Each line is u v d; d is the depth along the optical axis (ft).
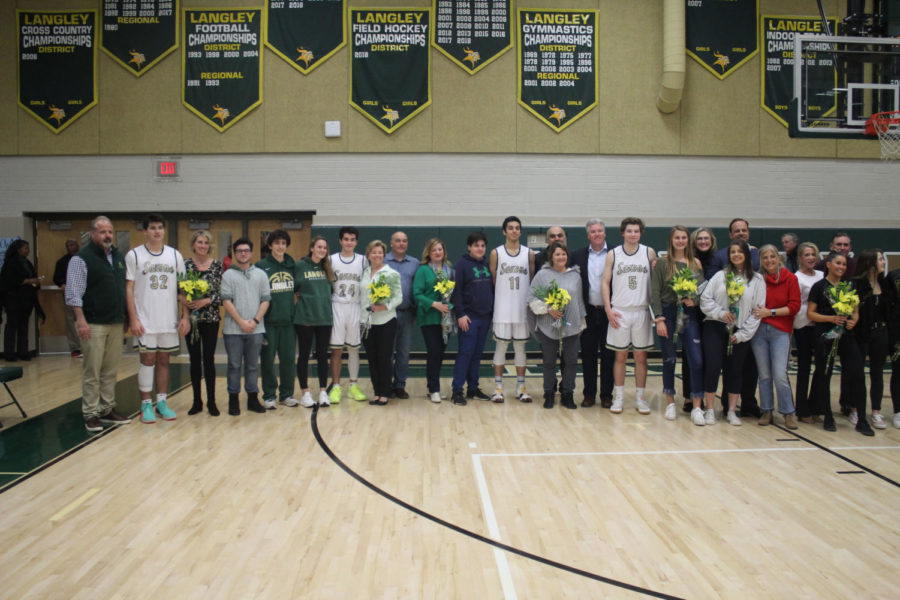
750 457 16.06
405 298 22.84
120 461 15.60
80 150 33.24
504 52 33.40
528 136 33.58
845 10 33.94
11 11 33.04
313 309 21.34
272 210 33.53
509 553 10.73
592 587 9.60
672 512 12.51
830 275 18.75
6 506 12.71
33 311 33.86
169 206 33.47
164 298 19.30
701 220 34.06
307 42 33.24
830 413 18.72
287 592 9.43
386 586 9.60
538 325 21.03
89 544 11.02
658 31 33.58
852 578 9.91
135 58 33.12
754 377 20.30
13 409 21.25
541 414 20.58
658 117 33.76
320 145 33.37
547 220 33.73
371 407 21.52
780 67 33.96
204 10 33.09
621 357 20.48
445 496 13.34
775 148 34.12
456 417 20.15
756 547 10.98
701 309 19.04
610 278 20.63
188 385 25.61
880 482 14.24
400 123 33.35
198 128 33.32
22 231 33.40
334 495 13.37
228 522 11.96
